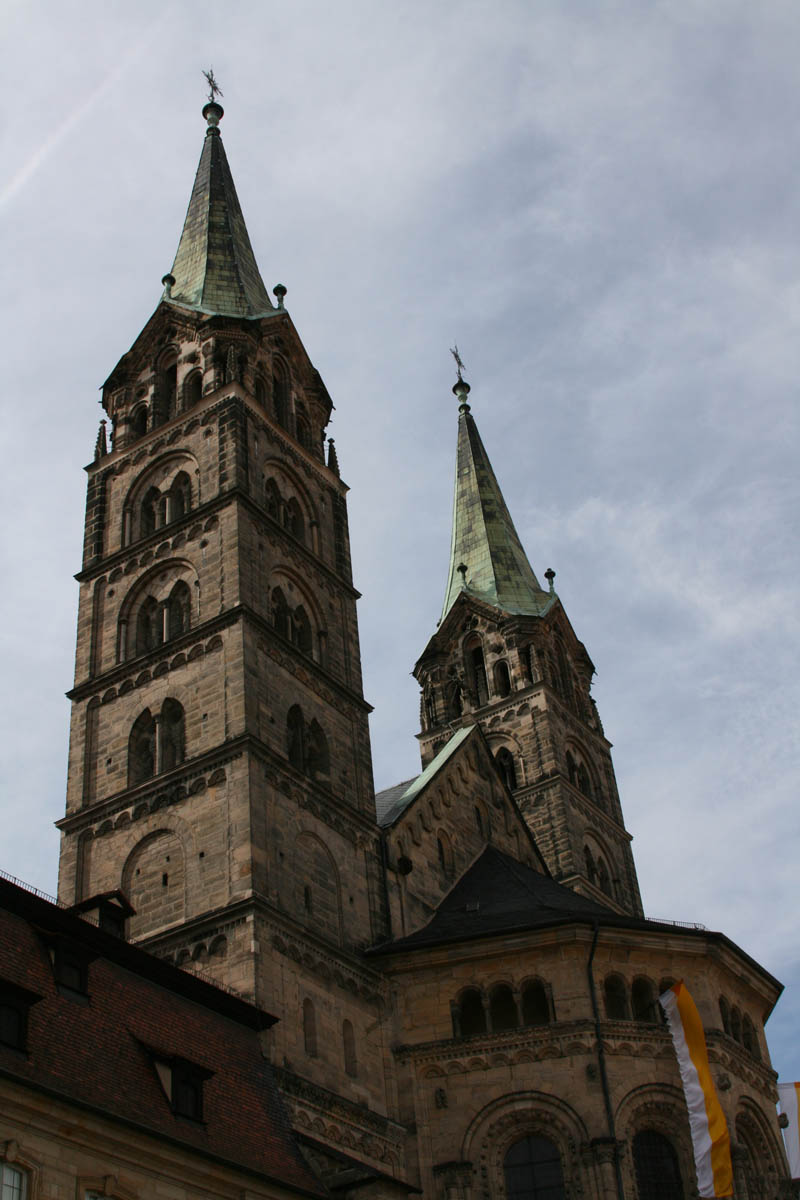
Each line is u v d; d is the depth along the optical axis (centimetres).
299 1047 5697
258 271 9050
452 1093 6028
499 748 9981
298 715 6869
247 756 6259
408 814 7262
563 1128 5816
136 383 8219
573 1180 5712
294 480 7925
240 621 6706
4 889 4656
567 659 10606
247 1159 4825
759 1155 6125
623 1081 5909
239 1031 5416
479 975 6259
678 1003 6081
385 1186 5047
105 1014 4756
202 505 7288
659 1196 5762
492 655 10362
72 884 6469
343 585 7831
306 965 5972
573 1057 5941
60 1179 4116
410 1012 6275
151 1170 4416
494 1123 5909
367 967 6331
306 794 6538
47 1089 4144
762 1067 6406
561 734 9969
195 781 6350
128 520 7675
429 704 10419
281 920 5928
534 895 6981
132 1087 4588
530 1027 6041
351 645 7631
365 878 6706
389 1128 5938
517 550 11069
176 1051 4950
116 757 6794
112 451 8019
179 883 6159
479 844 7806
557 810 9525
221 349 8006
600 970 6194
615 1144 5709
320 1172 5100
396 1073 6138
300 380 8462
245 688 6512
